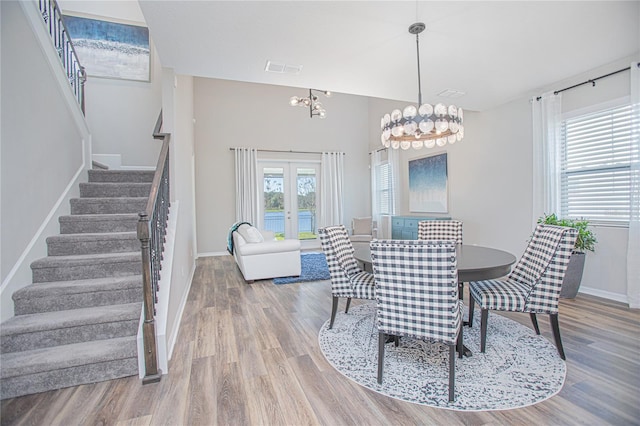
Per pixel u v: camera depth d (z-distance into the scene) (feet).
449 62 10.19
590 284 11.54
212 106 22.35
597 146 11.16
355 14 7.50
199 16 7.51
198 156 21.95
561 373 6.45
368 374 6.64
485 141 15.48
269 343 8.18
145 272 6.51
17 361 6.16
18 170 7.48
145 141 16.52
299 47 9.06
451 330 5.67
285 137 24.14
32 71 8.15
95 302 7.73
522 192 13.75
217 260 20.48
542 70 10.96
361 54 9.52
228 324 9.54
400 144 10.54
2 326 6.59
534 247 8.36
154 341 6.52
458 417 5.26
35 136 8.23
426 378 6.46
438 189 18.66
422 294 5.84
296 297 12.32
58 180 9.54
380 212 24.61
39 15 8.61
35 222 8.20
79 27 15.70
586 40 8.96
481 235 15.83
